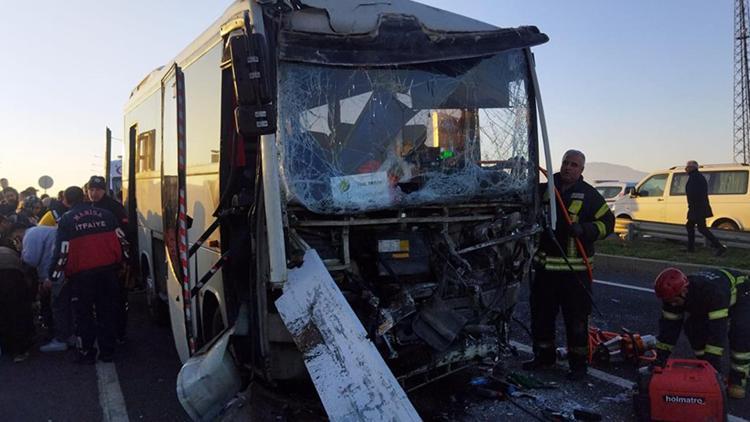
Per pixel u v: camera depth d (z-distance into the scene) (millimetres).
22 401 5199
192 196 5277
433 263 4219
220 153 4281
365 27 4098
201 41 5074
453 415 4535
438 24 4457
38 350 6938
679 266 10445
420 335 4020
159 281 7352
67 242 6133
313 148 3855
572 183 5359
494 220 4590
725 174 14703
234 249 4043
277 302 3525
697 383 4129
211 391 3865
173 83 5848
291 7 3891
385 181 4066
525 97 4797
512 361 5961
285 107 3787
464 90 4484
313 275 3584
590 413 4438
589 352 5488
